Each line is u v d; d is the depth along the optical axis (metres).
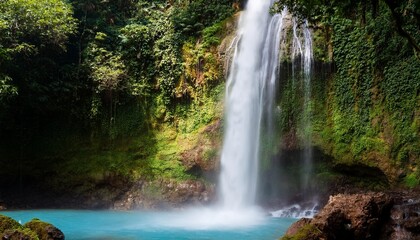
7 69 16.19
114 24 20.47
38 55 17.45
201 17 19.02
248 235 11.12
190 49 18.06
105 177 17.59
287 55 16.22
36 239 8.52
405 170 14.15
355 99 15.44
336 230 9.38
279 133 16.16
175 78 17.91
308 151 15.83
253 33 17.31
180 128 17.62
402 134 14.42
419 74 14.52
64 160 18.16
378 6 15.00
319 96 15.89
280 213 15.23
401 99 14.70
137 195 17.16
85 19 19.44
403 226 10.10
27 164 18.06
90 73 17.95
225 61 17.47
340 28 15.94
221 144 16.80
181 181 16.92
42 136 18.33
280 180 16.28
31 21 16.27
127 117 18.16
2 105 15.83
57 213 15.68
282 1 10.95
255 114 16.58
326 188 15.48
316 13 10.77
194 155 16.89
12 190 18.03
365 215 9.70
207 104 17.38
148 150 17.70
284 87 16.30
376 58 15.27
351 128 15.27
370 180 14.98
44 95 17.30
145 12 20.62
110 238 10.65
